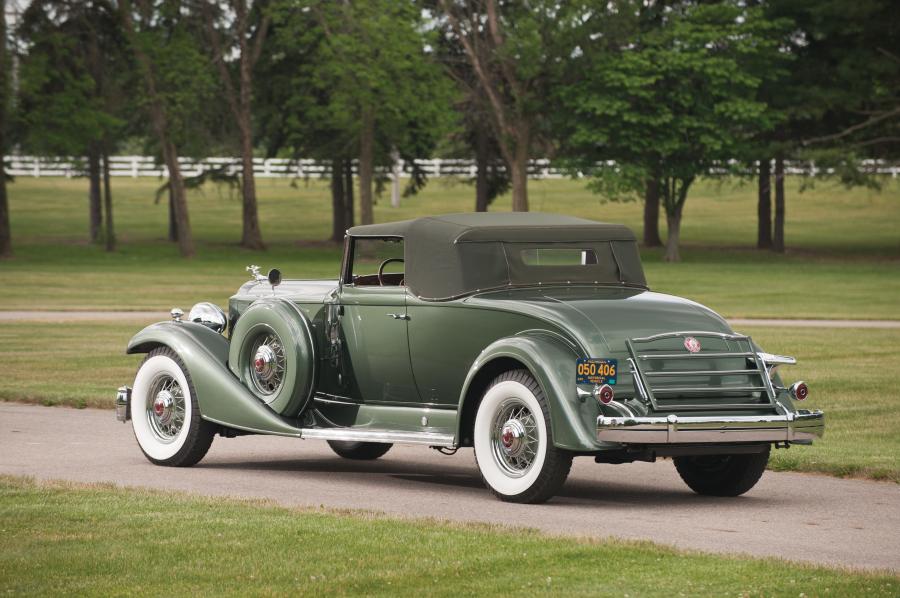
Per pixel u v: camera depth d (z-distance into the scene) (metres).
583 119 91.44
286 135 100.44
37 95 85.62
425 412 14.99
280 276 16.95
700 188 149.12
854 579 9.86
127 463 16.33
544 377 13.15
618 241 15.38
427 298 14.76
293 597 9.24
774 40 91.94
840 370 27.34
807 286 62.06
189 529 11.52
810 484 15.25
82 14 87.50
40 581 9.66
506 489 13.61
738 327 39.72
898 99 92.31
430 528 11.70
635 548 10.88
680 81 88.81
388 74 86.31
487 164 100.25
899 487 15.03
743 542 11.60
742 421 13.24
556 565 10.24
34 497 13.16
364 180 89.56
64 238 104.19
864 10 91.50
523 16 88.62
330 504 13.40
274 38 97.12
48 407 22.03
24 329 37.88
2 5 84.06
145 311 46.31
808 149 92.56
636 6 89.19
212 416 15.90
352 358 15.60
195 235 111.00
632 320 13.75
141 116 93.94
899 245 104.38
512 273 14.71
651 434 12.89
